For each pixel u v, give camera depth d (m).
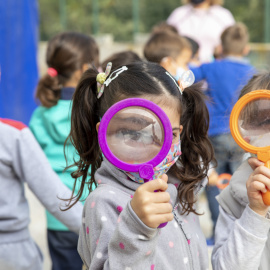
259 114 1.69
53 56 3.23
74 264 3.03
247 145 1.69
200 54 6.73
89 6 13.05
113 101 1.71
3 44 5.94
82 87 1.87
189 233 1.79
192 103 1.91
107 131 1.48
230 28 4.74
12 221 2.46
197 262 1.80
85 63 3.22
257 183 1.64
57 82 3.14
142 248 1.42
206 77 4.34
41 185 2.46
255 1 11.59
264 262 1.89
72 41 3.25
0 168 2.43
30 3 6.12
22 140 2.45
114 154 1.48
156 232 1.44
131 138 1.48
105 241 1.59
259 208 1.70
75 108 1.88
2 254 2.45
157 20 12.05
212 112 4.13
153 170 1.47
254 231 1.72
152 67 1.74
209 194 4.24
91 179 1.89
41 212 5.25
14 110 6.06
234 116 1.71
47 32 13.47
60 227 3.01
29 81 6.13
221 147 3.98
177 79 1.92
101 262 1.57
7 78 5.98
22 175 2.49
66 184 2.93
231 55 4.64
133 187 1.69
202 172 1.88
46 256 4.16
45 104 3.08
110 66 1.77
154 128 1.47
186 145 1.91
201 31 6.71
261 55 9.12
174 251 1.71
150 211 1.38
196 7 6.79
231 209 1.99
